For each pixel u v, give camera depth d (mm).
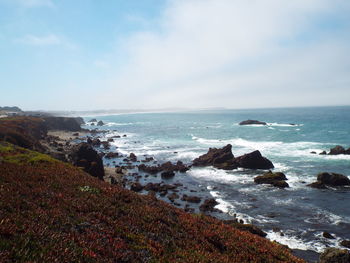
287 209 32531
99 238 9617
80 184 16188
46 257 7012
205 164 59500
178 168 54375
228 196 37875
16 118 96438
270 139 93938
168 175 49562
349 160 58281
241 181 45812
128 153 74438
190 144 89000
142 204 15547
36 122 103000
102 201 13781
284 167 54375
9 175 14820
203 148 80375
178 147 83375
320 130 114250
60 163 22438
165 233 12062
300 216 30312
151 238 11117
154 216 13727
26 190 12688
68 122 142500
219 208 33156
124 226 11406
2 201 10352
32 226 8625
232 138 100062
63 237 8562
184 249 10891
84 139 101375
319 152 68375
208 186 43219
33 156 22734
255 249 13078
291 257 13406
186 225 13969
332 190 39594
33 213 10008
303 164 56469
